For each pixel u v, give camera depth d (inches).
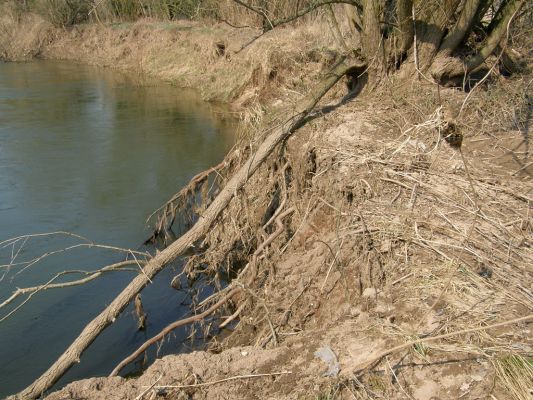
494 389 125.8
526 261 161.9
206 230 230.5
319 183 224.5
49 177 378.6
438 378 131.8
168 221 319.0
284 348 153.0
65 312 242.2
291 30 579.5
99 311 242.8
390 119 252.1
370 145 229.3
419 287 159.5
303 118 262.4
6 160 408.8
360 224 187.0
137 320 237.8
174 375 149.5
